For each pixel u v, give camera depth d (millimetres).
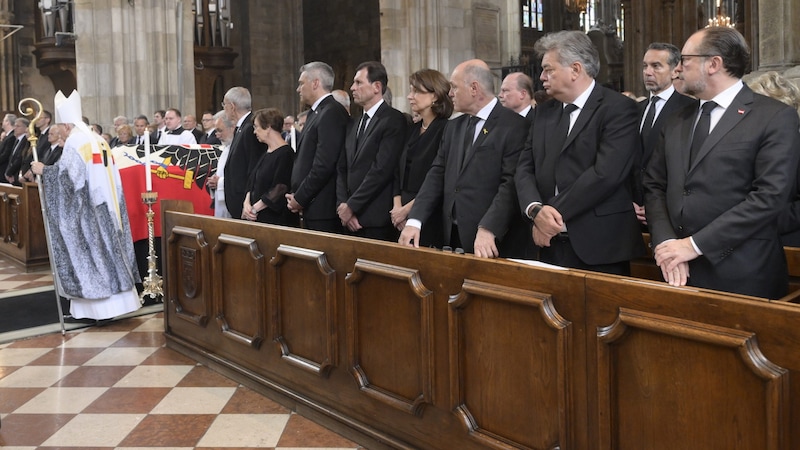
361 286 3518
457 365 3004
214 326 4762
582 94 3246
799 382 1979
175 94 11859
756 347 2055
